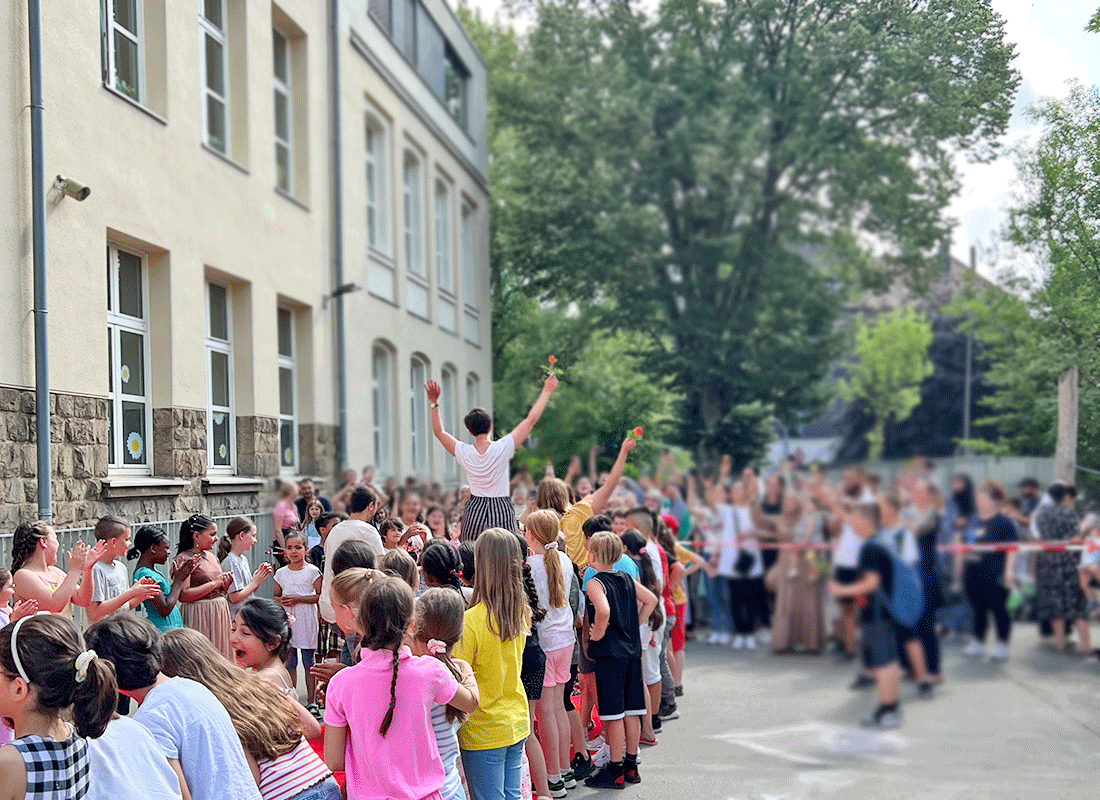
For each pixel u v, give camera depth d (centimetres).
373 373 1234
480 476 493
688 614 534
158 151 679
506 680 344
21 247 530
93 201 595
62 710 205
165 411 690
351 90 1122
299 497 845
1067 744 218
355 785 268
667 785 374
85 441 579
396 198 1287
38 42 538
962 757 221
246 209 830
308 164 995
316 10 1021
